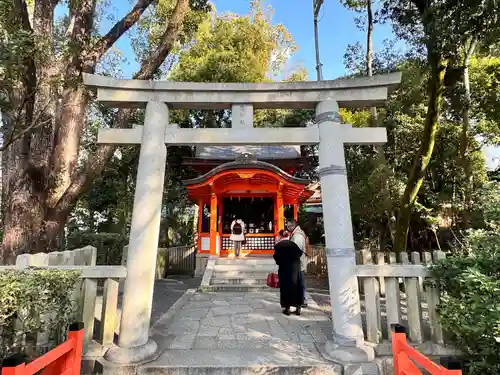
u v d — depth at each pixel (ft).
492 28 16.67
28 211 16.83
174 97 12.60
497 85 28.84
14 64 11.49
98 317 15.30
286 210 50.42
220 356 10.66
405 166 31.42
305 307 18.48
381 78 12.16
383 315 15.87
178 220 53.57
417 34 23.71
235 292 25.09
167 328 14.23
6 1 12.26
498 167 32.12
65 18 21.68
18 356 5.63
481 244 11.91
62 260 13.57
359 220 36.24
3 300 7.91
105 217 44.50
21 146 17.06
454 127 28.86
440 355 10.55
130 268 11.03
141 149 12.12
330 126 12.28
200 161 42.80
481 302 8.73
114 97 12.39
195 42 52.75
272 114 54.39
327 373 9.84
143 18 26.71
